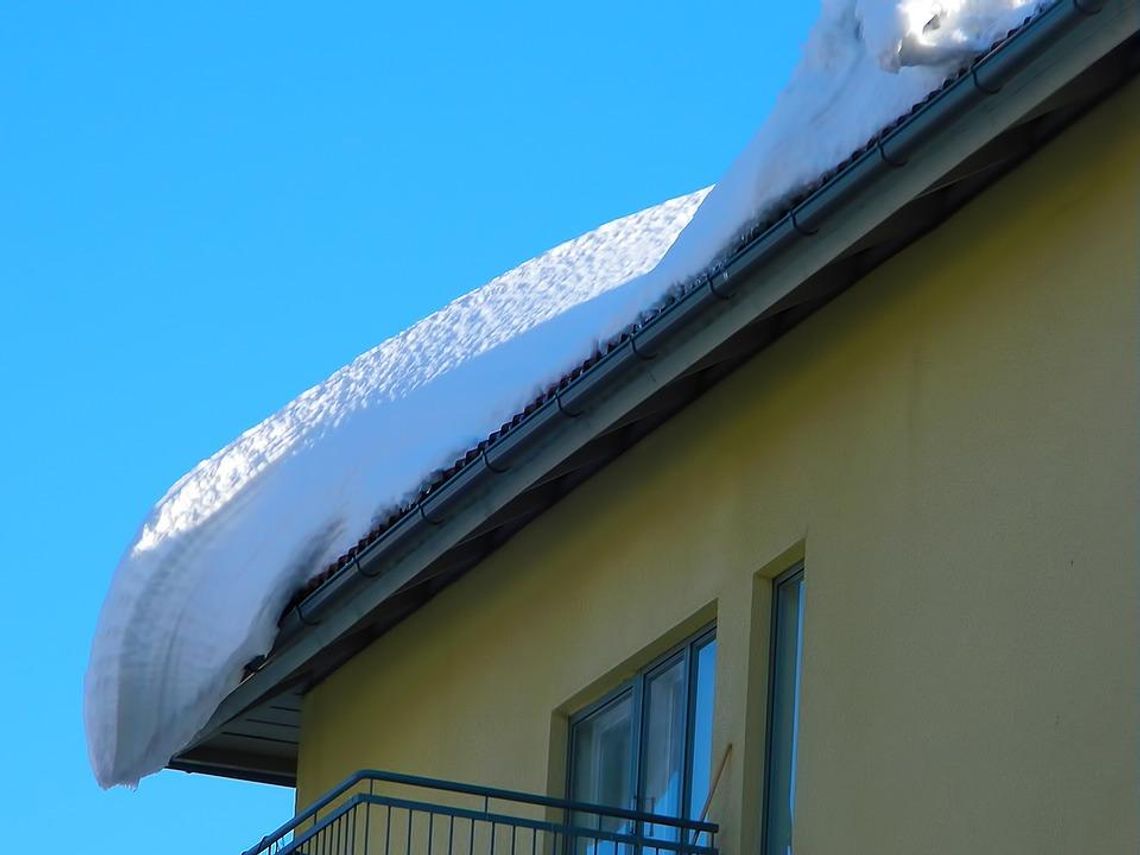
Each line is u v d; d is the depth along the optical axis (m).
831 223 15.05
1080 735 13.64
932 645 14.81
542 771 18.38
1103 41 13.56
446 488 18.06
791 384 16.58
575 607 18.41
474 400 18.50
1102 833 13.35
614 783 17.81
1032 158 14.87
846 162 14.80
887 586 15.27
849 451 15.88
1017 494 14.48
